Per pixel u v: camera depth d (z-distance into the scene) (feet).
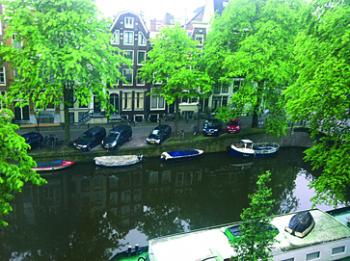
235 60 97.40
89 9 86.74
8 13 81.15
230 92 145.28
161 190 90.79
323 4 54.49
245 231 36.42
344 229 56.49
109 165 95.04
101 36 87.25
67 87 92.84
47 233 67.51
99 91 90.63
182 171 103.86
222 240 53.67
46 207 77.66
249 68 96.43
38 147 96.12
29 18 80.59
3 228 67.87
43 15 80.64
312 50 54.90
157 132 108.68
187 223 74.38
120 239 66.90
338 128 58.59
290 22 99.30
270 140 121.60
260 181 35.50
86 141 97.35
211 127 116.98
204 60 109.91
